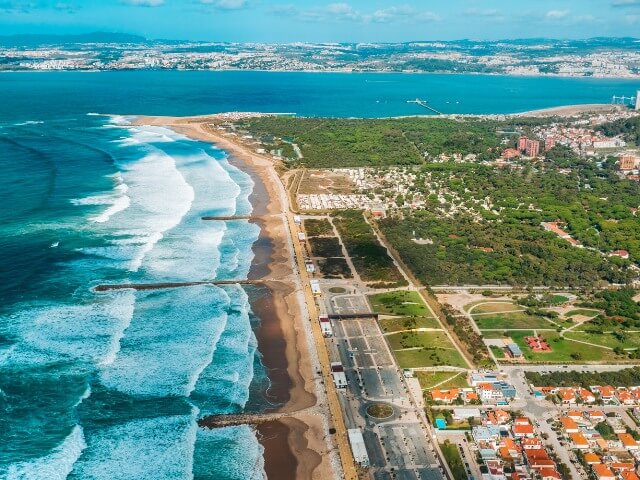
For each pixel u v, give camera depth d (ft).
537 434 526.16
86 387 545.85
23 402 520.83
